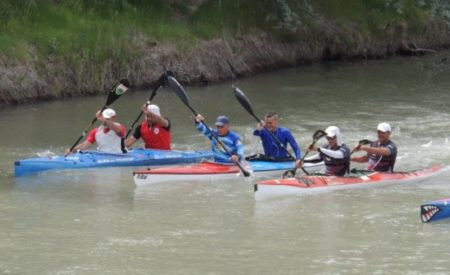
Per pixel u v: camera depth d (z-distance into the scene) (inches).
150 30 1929.1
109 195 1032.2
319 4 2447.1
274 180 1038.4
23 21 1729.8
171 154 1219.9
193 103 1705.2
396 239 866.8
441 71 2231.8
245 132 1439.5
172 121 1528.1
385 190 1066.1
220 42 2044.8
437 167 1179.3
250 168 1136.8
